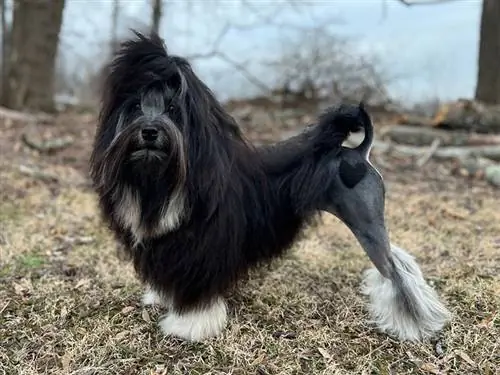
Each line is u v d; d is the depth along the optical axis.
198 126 0.68
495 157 1.86
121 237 0.77
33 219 1.27
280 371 0.74
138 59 0.68
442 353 0.78
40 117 2.36
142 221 0.71
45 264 1.04
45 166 1.70
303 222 0.85
